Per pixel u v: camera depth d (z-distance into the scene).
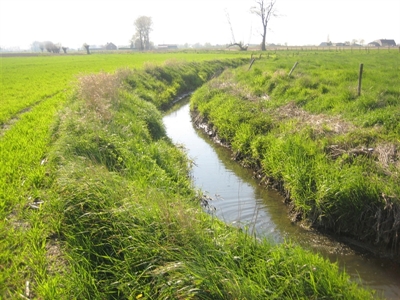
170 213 5.98
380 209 7.03
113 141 9.48
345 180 7.70
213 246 5.48
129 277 5.00
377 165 7.97
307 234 7.63
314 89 15.79
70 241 5.71
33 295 4.76
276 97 16.09
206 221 6.45
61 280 4.93
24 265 5.30
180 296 4.60
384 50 55.00
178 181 8.84
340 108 12.44
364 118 10.82
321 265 5.38
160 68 28.38
